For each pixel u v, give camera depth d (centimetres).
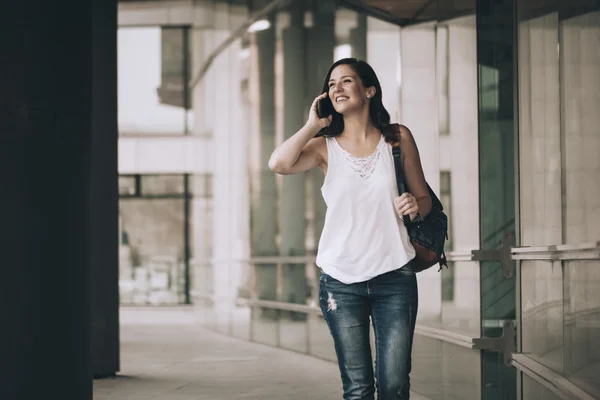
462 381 709
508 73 675
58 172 498
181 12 2330
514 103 636
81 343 515
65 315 502
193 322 1922
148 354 1257
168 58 2564
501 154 677
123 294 2564
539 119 558
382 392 426
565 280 486
